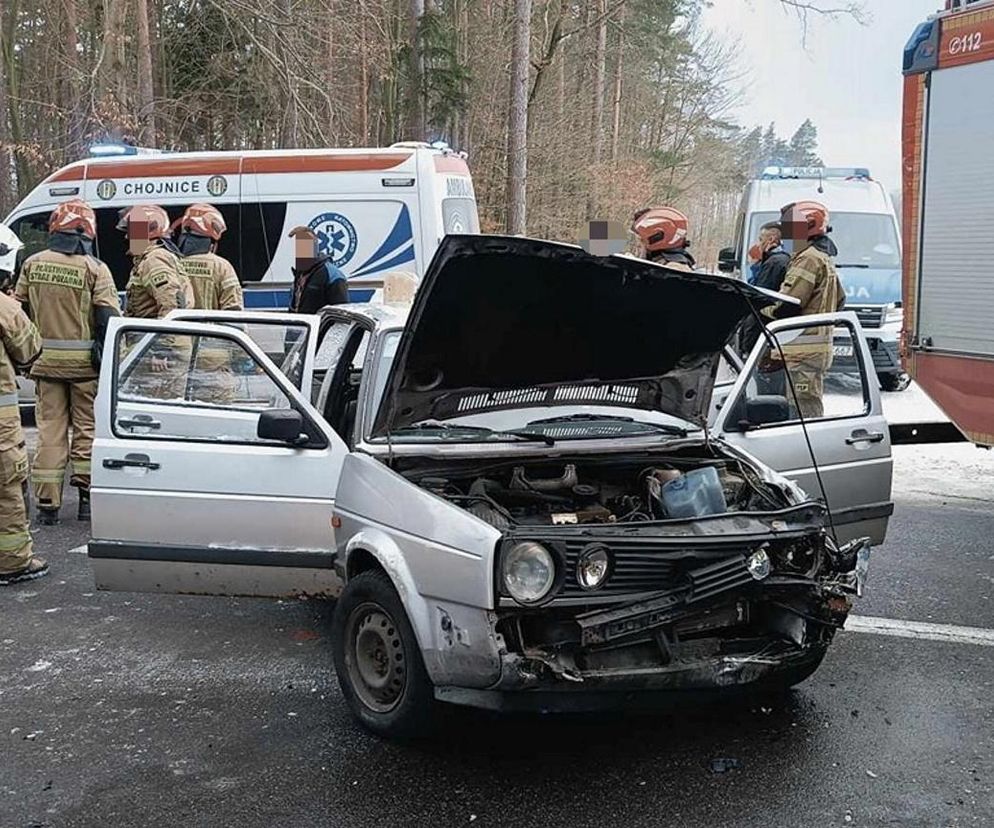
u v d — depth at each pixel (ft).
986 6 22.29
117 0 55.67
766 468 14.70
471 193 35.70
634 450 14.93
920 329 24.56
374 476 13.53
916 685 14.98
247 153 33.42
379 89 79.05
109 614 18.35
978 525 23.81
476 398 14.43
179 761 12.87
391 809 11.66
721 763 12.66
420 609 12.31
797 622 12.77
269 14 52.75
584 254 12.41
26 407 37.06
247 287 33.30
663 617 11.73
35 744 13.37
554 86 91.30
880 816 11.45
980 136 22.65
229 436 16.05
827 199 47.11
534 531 11.68
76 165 34.73
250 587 15.76
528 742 13.30
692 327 14.34
